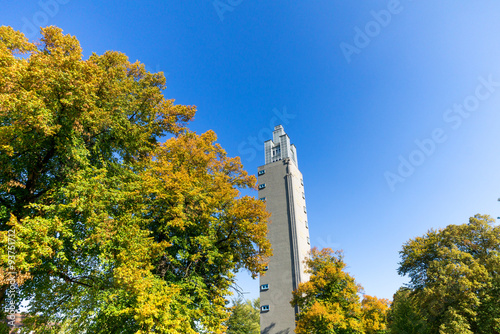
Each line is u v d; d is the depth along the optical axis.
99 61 18.61
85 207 12.66
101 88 16.00
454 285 26.05
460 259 27.73
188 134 22.31
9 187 12.66
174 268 18.73
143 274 14.64
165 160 19.89
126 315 13.34
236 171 25.06
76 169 14.78
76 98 12.64
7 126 11.09
